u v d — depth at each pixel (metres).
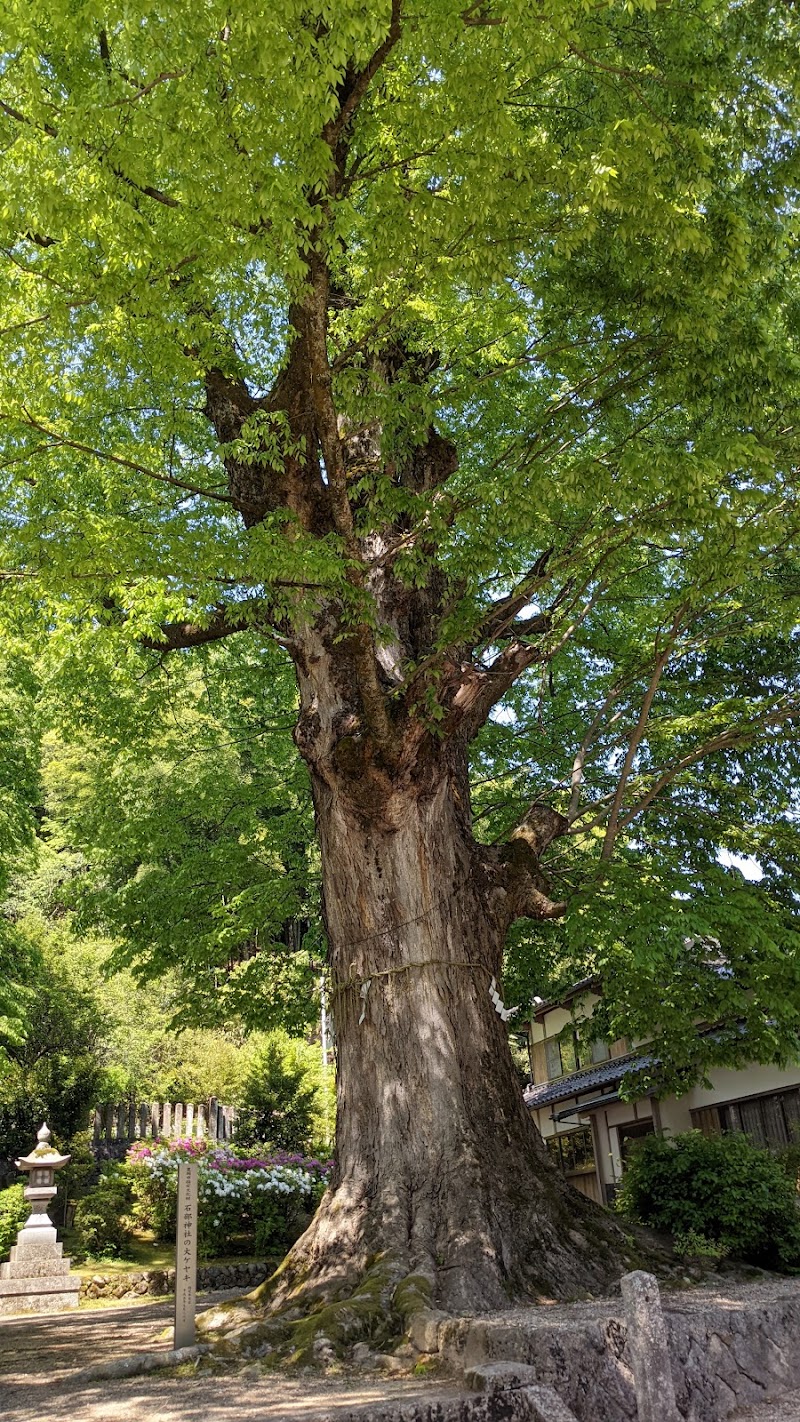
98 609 8.42
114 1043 21.38
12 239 6.48
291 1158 16.86
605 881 10.19
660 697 12.82
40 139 5.88
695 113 7.05
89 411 9.03
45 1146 14.45
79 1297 13.12
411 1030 8.10
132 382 8.19
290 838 14.08
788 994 9.67
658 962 9.75
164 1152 17.39
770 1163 9.45
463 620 7.69
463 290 9.42
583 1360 5.28
